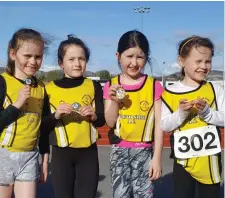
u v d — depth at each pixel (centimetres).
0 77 357
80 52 392
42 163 385
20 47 357
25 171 355
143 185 384
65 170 383
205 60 369
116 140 386
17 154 352
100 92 401
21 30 367
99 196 582
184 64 380
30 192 356
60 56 399
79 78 396
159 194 595
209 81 407
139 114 382
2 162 350
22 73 364
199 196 376
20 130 351
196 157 364
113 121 386
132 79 391
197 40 374
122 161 384
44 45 376
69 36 410
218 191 371
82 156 387
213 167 365
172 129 371
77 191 388
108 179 678
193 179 372
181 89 378
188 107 351
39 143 383
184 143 367
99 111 391
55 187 384
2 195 353
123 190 383
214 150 365
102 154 947
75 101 387
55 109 386
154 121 388
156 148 381
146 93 386
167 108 378
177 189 374
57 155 385
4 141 349
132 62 381
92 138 388
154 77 414
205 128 366
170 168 758
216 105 372
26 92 342
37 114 364
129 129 381
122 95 371
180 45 388
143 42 384
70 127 382
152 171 381
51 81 400
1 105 350
